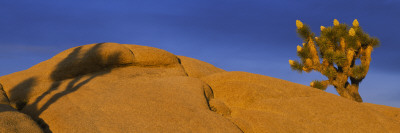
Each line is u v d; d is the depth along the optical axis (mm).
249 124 8898
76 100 8977
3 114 7598
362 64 19109
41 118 8281
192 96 9695
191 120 8047
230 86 11148
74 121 7703
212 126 7918
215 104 9828
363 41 19094
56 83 10797
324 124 8875
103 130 7324
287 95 10484
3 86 10570
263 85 11047
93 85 10422
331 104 9734
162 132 7355
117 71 12156
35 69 11797
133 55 12789
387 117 9461
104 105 8539
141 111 8250
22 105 9609
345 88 19797
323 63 19781
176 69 13250
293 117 9180
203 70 14023
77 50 12719
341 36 19156
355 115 9227
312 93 10812
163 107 8586
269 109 9711
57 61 12055
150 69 12797
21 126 7297
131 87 10203
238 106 10250
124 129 7375
